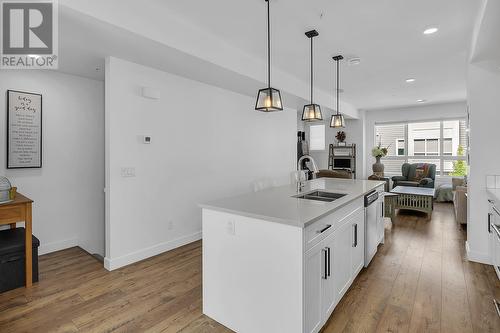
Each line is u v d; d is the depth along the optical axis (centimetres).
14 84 316
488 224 302
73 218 369
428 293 248
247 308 195
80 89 370
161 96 345
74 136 366
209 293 217
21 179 325
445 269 298
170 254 347
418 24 282
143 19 241
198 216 402
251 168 500
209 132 416
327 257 201
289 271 174
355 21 276
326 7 250
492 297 240
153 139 339
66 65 321
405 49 349
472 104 317
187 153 383
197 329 203
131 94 313
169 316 218
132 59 301
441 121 752
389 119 817
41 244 342
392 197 482
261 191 296
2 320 211
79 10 201
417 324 204
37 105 332
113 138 299
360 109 824
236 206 213
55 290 257
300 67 420
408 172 769
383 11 257
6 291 254
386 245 378
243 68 357
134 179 321
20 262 262
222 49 325
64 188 359
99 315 218
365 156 855
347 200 237
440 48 345
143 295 248
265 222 184
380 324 205
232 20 275
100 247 395
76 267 307
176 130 367
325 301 202
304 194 281
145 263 320
